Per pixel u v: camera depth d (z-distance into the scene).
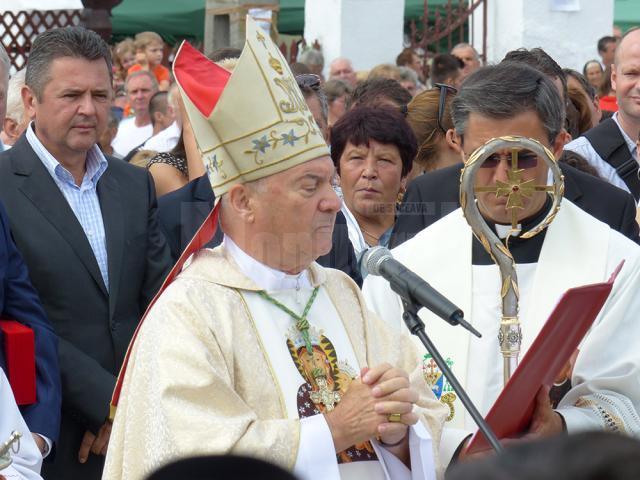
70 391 4.70
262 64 3.33
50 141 4.95
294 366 3.33
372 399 3.15
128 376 3.29
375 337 3.62
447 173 4.93
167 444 3.02
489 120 3.98
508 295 3.72
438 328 4.07
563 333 3.32
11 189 4.88
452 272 4.14
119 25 17.62
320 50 14.10
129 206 5.10
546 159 3.84
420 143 6.02
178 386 3.06
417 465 3.35
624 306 3.98
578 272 4.05
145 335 3.25
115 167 5.20
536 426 3.58
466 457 3.44
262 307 3.36
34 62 4.96
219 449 2.97
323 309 3.52
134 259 5.02
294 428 3.12
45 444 4.34
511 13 13.18
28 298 4.56
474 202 3.74
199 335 3.18
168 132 8.34
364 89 7.05
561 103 4.07
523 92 3.97
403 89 7.07
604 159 7.20
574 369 3.96
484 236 3.73
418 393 3.33
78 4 12.34
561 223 4.14
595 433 1.43
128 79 10.77
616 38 12.57
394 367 3.24
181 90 3.41
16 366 4.32
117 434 3.27
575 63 13.18
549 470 1.37
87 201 5.04
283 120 3.31
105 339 4.88
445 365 3.13
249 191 3.35
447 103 5.99
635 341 3.96
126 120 10.91
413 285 3.17
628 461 1.37
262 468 1.66
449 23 14.07
